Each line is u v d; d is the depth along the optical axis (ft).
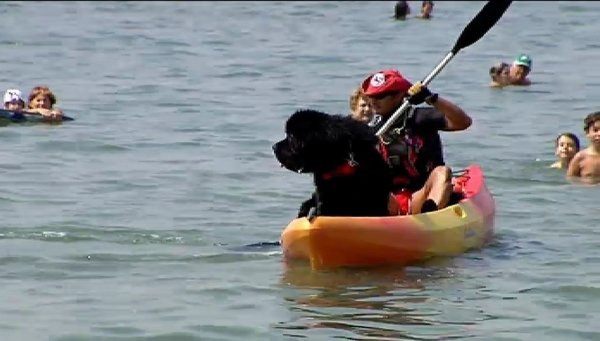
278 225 115.44
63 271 97.71
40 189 131.13
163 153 154.81
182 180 137.18
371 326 82.94
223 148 159.02
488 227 109.81
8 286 92.99
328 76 236.63
